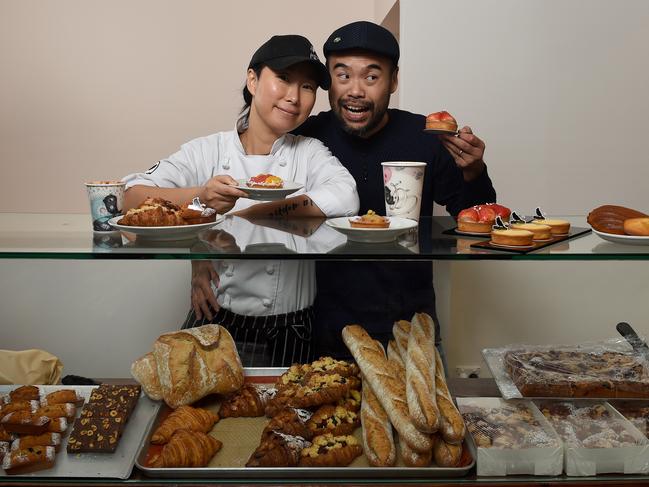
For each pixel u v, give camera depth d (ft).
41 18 13.25
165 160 6.07
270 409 4.24
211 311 4.71
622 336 4.95
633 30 8.94
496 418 4.08
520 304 5.40
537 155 9.22
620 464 3.71
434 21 8.94
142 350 4.90
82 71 13.47
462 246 4.01
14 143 13.66
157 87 13.55
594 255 3.81
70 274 4.85
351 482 3.65
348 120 6.99
